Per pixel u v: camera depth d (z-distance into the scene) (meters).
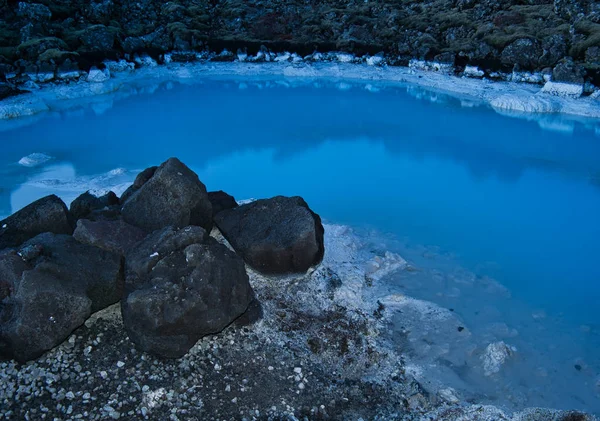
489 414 4.30
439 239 7.61
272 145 11.61
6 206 7.77
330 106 14.93
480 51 17.19
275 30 20.34
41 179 8.99
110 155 10.51
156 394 4.29
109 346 4.73
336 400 4.50
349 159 10.92
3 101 13.30
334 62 19.36
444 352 5.18
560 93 14.92
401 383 4.76
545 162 10.95
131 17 19.78
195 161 10.48
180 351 4.62
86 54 16.30
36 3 16.91
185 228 5.21
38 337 4.42
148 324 4.51
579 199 9.20
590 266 7.01
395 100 15.59
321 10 21.31
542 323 5.75
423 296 6.12
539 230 8.02
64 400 4.20
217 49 19.70
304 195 9.07
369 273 6.46
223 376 4.59
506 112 14.38
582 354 5.26
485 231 7.93
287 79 17.89
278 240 5.88
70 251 5.03
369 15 20.91
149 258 4.93
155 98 15.30
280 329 5.28
